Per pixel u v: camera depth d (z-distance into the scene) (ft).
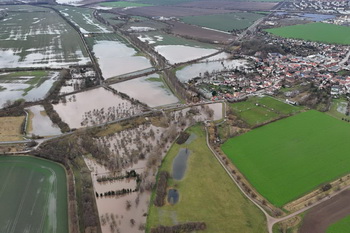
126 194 443.32
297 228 382.83
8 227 387.75
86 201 423.64
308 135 586.04
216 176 477.77
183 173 485.56
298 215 402.31
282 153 530.68
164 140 574.15
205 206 419.33
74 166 499.92
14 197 436.35
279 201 427.74
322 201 425.28
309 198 431.84
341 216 399.44
